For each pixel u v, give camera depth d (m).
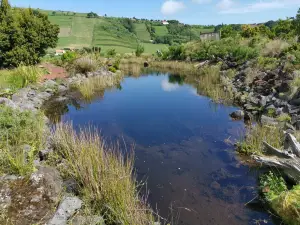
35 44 14.93
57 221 3.28
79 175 4.20
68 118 8.57
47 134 6.02
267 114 7.54
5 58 13.83
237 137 6.61
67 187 4.06
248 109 8.41
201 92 12.19
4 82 10.24
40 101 9.98
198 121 8.11
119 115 9.00
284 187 4.00
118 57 25.41
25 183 3.88
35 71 12.34
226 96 10.38
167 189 4.55
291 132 5.80
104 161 4.46
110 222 3.45
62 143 5.22
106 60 20.38
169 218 3.83
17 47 14.07
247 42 18.75
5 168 4.27
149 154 5.90
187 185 4.67
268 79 9.61
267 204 3.98
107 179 3.85
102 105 10.36
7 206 3.42
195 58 21.80
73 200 3.69
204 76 15.26
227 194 4.38
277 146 5.36
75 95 11.38
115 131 7.42
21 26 14.66
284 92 7.88
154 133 7.23
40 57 16.39
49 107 9.62
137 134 7.17
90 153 4.43
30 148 4.98
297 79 7.84
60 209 3.47
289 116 6.71
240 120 7.91
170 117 8.67
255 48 15.30
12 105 7.25
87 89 11.54
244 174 4.95
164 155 5.84
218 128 7.39
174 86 14.37
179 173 5.07
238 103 9.55
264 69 11.12
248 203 4.12
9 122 5.43
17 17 14.51
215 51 19.36
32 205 3.51
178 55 24.77
